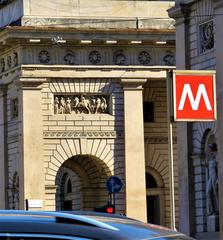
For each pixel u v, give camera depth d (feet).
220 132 219.20
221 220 217.56
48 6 316.81
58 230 41.04
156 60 319.68
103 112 321.11
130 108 319.47
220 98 220.02
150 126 327.88
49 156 316.19
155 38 316.81
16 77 316.40
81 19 318.24
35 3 317.01
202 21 237.45
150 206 328.49
